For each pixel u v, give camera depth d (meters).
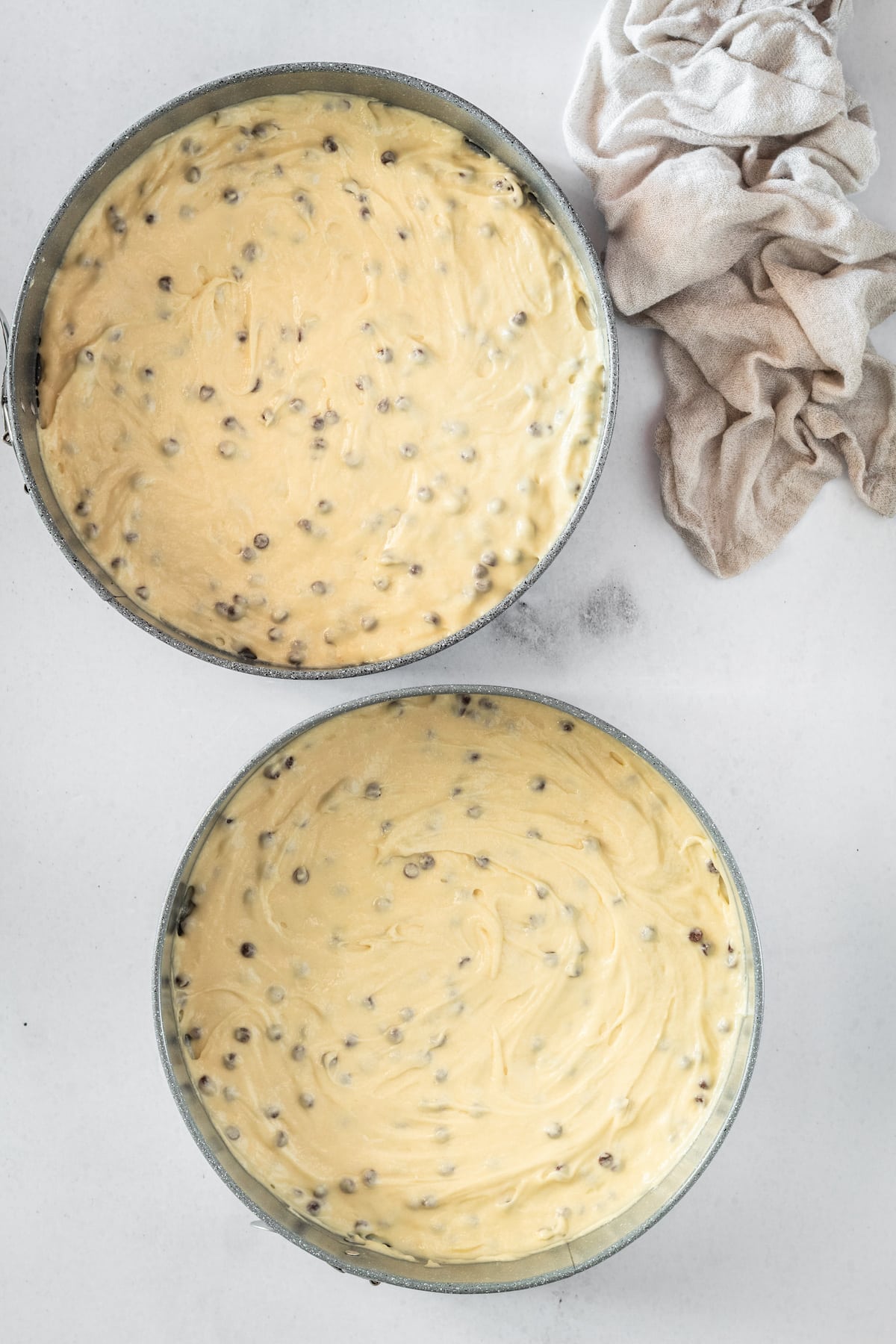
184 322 0.73
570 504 0.72
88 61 0.76
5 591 0.77
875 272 0.75
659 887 0.74
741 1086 0.69
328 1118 0.73
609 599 0.78
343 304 0.73
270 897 0.73
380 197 0.73
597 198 0.75
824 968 0.79
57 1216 0.78
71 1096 0.77
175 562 0.73
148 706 0.78
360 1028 0.74
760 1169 0.78
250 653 0.73
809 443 0.77
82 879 0.78
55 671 0.77
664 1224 0.78
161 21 0.76
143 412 0.73
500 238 0.73
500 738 0.74
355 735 0.73
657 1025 0.73
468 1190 0.73
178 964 0.72
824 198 0.73
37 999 0.77
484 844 0.74
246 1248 0.78
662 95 0.74
